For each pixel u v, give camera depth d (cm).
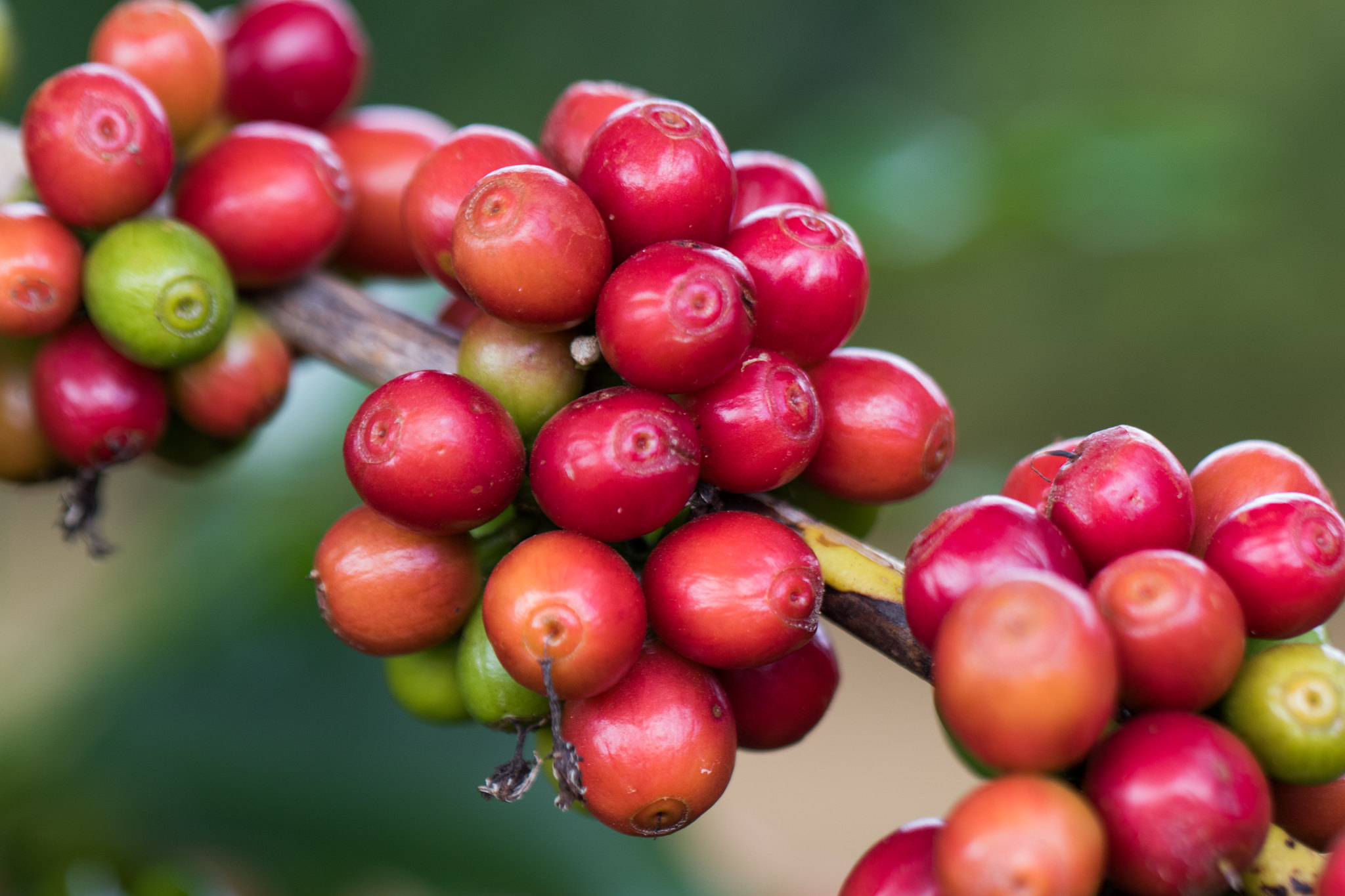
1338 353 149
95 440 31
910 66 154
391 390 28
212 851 35
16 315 30
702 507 28
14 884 35
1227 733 26
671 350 27
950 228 42
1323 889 25
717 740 28
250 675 36
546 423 28
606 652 27
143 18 32
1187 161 43
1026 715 25
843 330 29
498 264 28
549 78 126
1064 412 146
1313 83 163
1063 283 140
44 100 30
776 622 27
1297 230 153
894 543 60
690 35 139
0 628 73
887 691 125
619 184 28
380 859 35
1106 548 27
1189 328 147
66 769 35
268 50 33
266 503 37
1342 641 102
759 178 30
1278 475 28
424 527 28
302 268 31
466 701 29
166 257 30
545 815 36
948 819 26
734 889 38
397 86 117
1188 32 166
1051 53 163
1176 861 26
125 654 36
